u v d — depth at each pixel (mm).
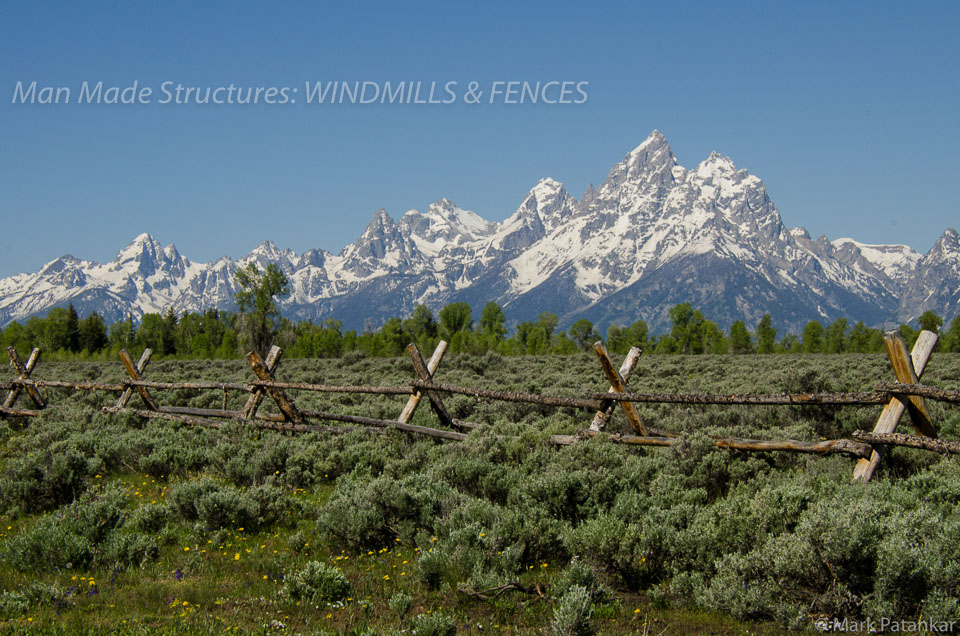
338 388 20766
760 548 9086
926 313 148500
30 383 30547
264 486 13914
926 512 8750
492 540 9891
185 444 19344
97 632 7766
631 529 9695
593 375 44562
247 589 9477
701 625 8039
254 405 22422
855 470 11930
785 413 19156
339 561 10766
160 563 10625
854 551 7961
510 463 15312
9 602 8438
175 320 195250
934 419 18297
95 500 13180
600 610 8469
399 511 11570
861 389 25234
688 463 13273
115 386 27422
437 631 7602
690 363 74562
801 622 7812
